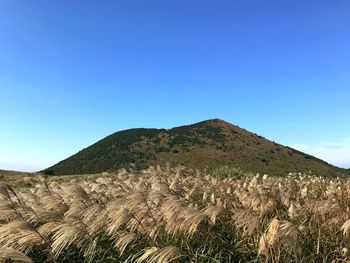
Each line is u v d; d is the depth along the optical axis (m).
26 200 13.23
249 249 7.69
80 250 8.12
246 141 139.50
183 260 7.44
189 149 133.62
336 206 9.05
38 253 8.30
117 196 12.93
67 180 27.38
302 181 16.12
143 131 150.62
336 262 7.23
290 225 6.61
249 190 11.82
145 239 8.15
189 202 10.73
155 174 15.98
